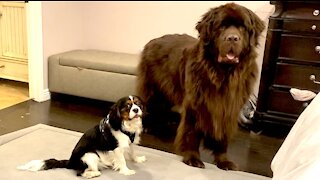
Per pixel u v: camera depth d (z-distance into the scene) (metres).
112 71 2.60
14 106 1.95
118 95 2.63
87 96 2.71
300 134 1.17
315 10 2.15
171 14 3.05
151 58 2.32
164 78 2.24
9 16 1.82
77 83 2.69
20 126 1.99
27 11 1.96
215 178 1.77
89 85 2.68
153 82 2.35
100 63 2.61
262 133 2.46
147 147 2.14
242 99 1.95
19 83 1.95
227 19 1.75
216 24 1.77
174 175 1.77
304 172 0.92
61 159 1.80
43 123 2.17
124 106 1.71
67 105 2.59
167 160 1.94
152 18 3.12
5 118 1.89
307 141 1.04
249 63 1.87
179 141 2.02
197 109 1.93
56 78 2.70
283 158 1.25
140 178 1.71
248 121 2.49
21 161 1.73
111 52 3.13
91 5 3.26
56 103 2.59
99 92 2.67
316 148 0.97
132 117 1.69
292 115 2.35
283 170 1.12
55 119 2.29
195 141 2.00
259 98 2.42
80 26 3.25
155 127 2.42
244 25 1.76
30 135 1.98
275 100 2.39
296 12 2.21
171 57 2.18
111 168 1.76
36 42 2.10
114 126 1.69
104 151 1.71
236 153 2.14
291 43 2.26
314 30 2.17
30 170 1.66
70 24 3.03
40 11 2.10
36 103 2.24
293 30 2.23
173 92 2.18
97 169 1.70
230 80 1.85
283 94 2.35
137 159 1.89
